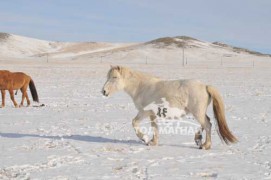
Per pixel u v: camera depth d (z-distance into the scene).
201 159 7.82
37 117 13.51
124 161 7.59
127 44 187.88
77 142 9.41
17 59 87.88
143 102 8.98
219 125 8.48
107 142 9.52
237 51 148.38
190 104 8.53
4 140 9.64
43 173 6.71
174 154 8.23
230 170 6.95
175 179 6.39
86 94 21.59
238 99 19.66
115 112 14.83
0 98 19.48
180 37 158.00
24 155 8.04
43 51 172.62
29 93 22.02
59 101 18.41
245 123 12.48
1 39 170.12
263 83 30.61
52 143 9.32
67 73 39.75
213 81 32.53
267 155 8.15
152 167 7.14
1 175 6.64
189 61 102.25
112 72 9.30
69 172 6.79
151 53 121.56
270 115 14.30
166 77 37.00
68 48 183.50
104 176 6.53
